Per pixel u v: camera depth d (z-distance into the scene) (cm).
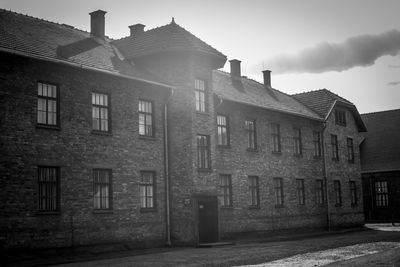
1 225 1905
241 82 3616
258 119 3297
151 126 2591
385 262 1647
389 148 5288
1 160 1930
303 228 3581
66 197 2144
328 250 2155
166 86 2561
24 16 2488
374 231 3684
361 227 4219
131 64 2659
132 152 2452
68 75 2209
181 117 2616
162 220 2555
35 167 2041
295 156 3606
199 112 2661
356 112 4412
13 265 1817
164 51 2619
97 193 2292
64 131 2166
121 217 2358
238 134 3106
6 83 1977
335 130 4128
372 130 5559
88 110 2275
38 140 2064
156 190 2548
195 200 2547
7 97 1973
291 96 4222
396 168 5075
